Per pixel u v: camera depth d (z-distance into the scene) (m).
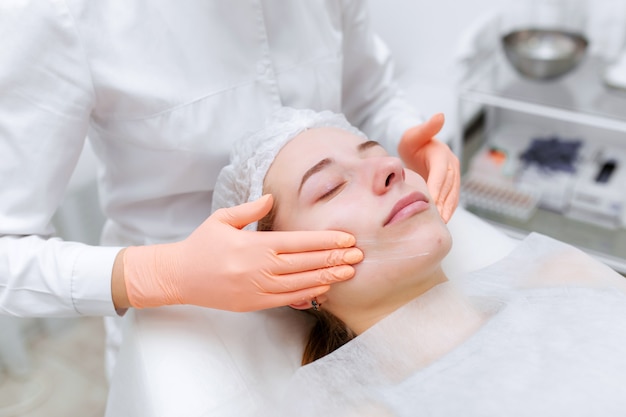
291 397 0.85
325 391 0.85
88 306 0.90
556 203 1.87
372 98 1.32
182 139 0.99
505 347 0.86
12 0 0.83
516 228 1.86
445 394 0.81
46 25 0.84
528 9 1.80
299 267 0.86
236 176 1.01
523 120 2.08
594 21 1.72
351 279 0.89
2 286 0.88
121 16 0.91
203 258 0.87
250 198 0.99
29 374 1.86
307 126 1.01
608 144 1.96
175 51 0.96
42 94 0.86
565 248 1.03
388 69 1.34
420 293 0.94
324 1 1.08
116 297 0.90
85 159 1.72
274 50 1.06
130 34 0.92
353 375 0.87
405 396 0.82
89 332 1.99
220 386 0.88
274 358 0.97
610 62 1.75
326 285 0.88
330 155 0.95
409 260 0.88
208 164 1.04
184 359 0.90
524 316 0.90
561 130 2.02
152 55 0.94
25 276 0.88
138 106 0.94
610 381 0.79
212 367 0.90
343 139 0.99
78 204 1.75
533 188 1.87
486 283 0.98
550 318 0.89
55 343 1.96
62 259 0.89
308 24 1.07
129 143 0.99
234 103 1.02
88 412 1.75
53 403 1.78
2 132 0.85
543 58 1.63
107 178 1.08
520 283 0.98
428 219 0.90
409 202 0.90
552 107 1.63
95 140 1.04
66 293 0.88
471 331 0.91
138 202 1.09
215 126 1.01
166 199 1.09
